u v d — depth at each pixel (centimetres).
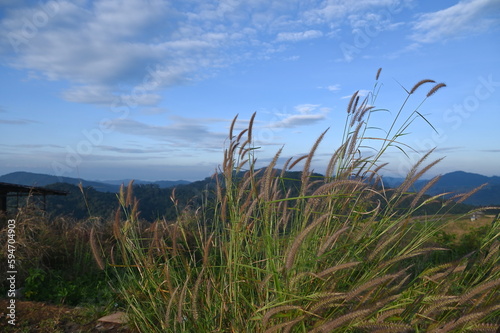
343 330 241
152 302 342
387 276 223
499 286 262
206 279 332
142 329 355
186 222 411
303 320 239
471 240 541
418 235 325
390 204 322
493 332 222
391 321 241
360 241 297
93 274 661
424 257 429
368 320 247
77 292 587
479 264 322
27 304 455
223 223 322
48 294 583
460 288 316
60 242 741
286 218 316
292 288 255
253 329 282
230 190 317
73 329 386
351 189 317
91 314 421
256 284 304
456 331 233
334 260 301
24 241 675
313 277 270
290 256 213
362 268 296
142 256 367
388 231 300
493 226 335
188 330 306
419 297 260
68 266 696
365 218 319
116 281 573
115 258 667
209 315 306
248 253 317
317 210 307
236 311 297
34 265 648
